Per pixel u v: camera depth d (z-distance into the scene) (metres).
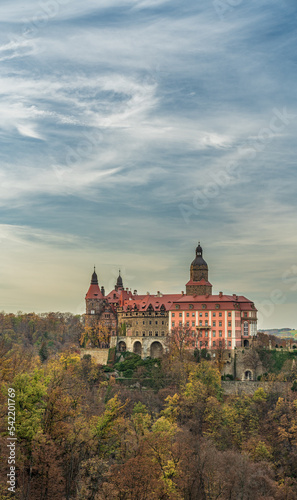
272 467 136.50
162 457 111.25
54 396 106.38
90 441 108.12
